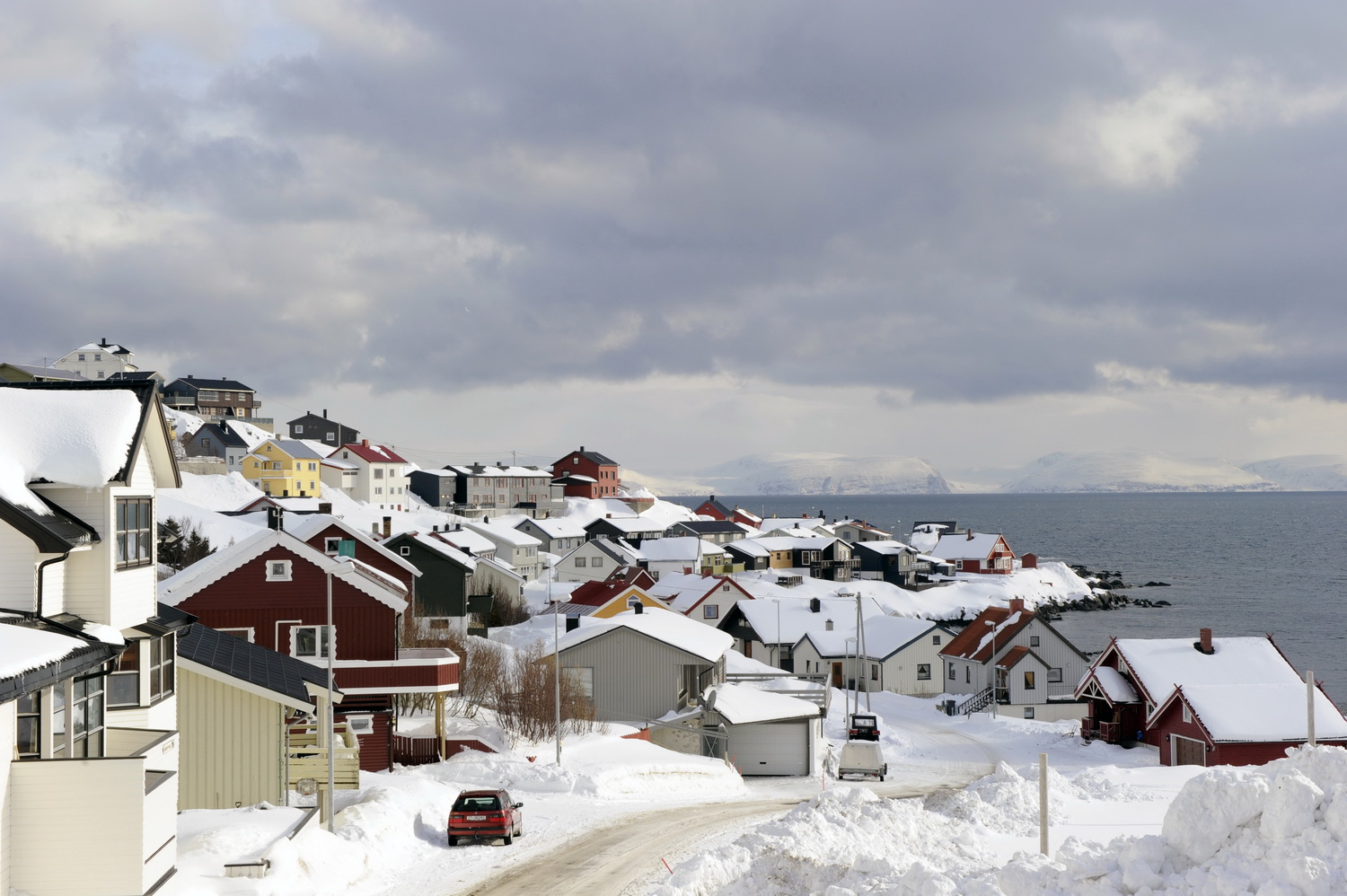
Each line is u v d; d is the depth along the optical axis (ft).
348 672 143.74
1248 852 56.34
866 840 85.40
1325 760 59.00
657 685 196.44
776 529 639.35
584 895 83.66
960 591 548.31
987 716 253.03
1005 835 100.12
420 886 86.89
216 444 544.62
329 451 645.51
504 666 193.26
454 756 150.20
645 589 394.73
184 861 76.95
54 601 64.95
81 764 58.23
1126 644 199.21
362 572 154.20
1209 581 631.97
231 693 99.66
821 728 208.64
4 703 56.75
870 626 321.52
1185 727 174.40
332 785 95.40
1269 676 188.44
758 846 82.74
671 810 127.54
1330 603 526.98
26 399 70.95
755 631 331.98
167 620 79.25
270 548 146.20
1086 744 203.41
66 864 57.88
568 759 152.46
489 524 522.47
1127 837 63.26
